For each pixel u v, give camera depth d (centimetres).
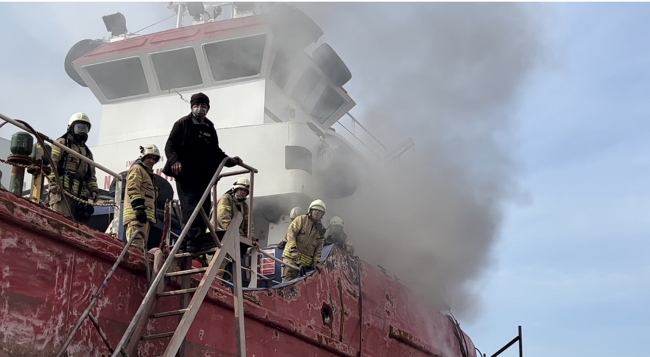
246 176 1330
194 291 715
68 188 805
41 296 638
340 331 1120
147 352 725
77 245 671
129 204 775
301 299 1023
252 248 941
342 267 1168
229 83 1456
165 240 747
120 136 1465
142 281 744
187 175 765
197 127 774
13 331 611
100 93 1498
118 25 1552
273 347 925
